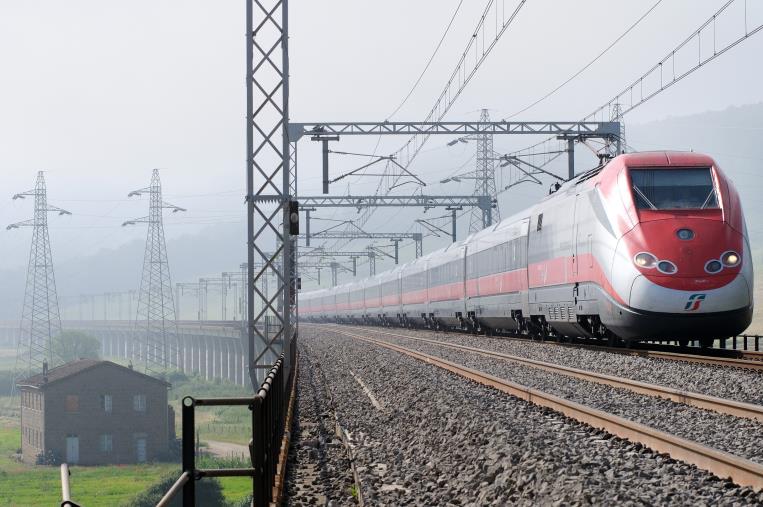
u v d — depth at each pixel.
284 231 31.22
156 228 155.50
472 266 60.94
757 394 21.08
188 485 9.45
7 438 128.25
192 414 9.59
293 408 24.98
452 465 15.32
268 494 12.43
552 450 14.37
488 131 49.75
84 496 78.69
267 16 31.86
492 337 55.84
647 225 30.94
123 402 112.00
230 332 166.25
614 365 29.61
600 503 10.98
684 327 30.34
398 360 39.62
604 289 32.59
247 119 32.03
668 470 13.19
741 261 30.30
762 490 11.44
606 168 34.03
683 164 32.28
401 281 91.50
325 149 52.56
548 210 41.44
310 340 71.81
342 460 17.61
